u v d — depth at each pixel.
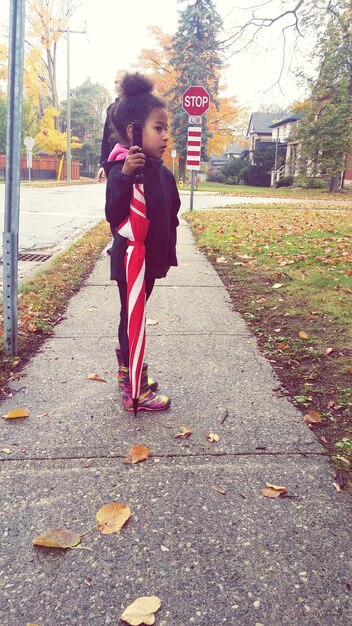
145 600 1.58
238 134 46.00
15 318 3.46
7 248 3.35
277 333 3.95
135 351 2.51
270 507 2.02
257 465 2.29
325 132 29.86
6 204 3.29
